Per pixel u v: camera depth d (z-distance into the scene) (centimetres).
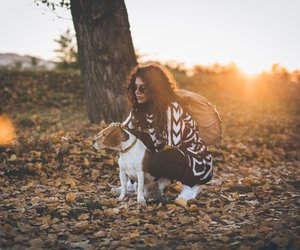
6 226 451
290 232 438
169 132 530
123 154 528
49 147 761
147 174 533
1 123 1177
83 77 899
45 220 485
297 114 1595
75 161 718
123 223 486
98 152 743
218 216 512
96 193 606
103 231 457
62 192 601
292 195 620
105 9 847
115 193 591
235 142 1043
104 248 418
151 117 533
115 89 866
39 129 1087
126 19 872
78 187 626
